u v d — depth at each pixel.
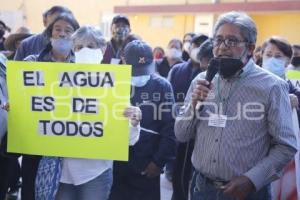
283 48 3.69
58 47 3.24
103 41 3.09
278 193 3.57
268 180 2.41
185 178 3.91
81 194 2.92
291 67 5.15
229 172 2.48
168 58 7.38
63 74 2.83
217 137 2.53
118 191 3.43
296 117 3.49
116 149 2.86
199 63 4.35
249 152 2.46
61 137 2.87
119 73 2.81
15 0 20.83
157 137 3.42
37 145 2.88
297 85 3.96
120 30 5.42
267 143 2.51
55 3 19.67
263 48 3.92
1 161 3.38
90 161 2.89
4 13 19.19
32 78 2.85
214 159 2.52
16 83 2.86
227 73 2.49
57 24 3.26
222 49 2.47
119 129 2.85
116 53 5.45
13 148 2.90
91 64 2.81
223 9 13.82
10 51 6.05
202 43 4.28
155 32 16.31
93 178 2.89
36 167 3.03
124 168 3.39
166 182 5.91
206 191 2.60
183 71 4.66
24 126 2.88
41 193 2.86
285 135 2.41
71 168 2.88
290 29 13.16
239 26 2.44
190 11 14.84
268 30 13.73
